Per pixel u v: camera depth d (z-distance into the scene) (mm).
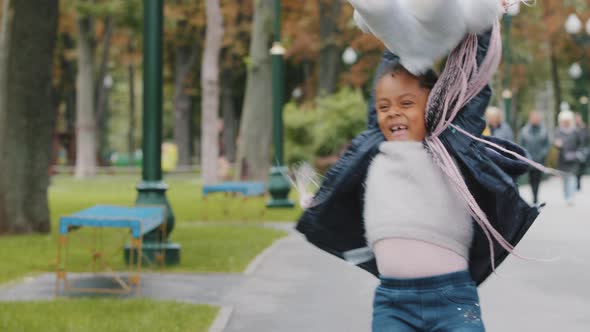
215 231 12859
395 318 3178
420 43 3094
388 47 3182
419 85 3199
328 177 3383
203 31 39594
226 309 6598
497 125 14258
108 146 70750
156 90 9594
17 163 12445
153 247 9219
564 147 17547
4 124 12461
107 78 47156
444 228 3129
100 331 5660
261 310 6695
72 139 51156
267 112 25234
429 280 3115
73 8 31969
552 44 40062
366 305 6895
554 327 6016
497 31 3203
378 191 3227
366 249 3500
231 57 41156
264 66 25312
